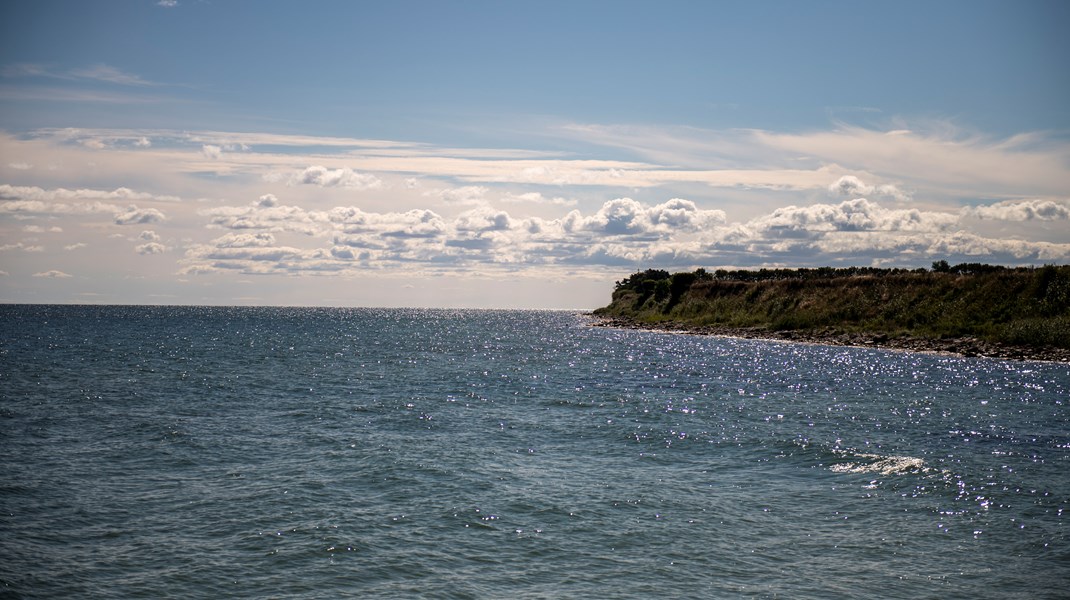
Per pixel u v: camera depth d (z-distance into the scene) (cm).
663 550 1720
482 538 1791
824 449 2688
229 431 3094
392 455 2619
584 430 3170
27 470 2392
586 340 10588
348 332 13475
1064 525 1861
